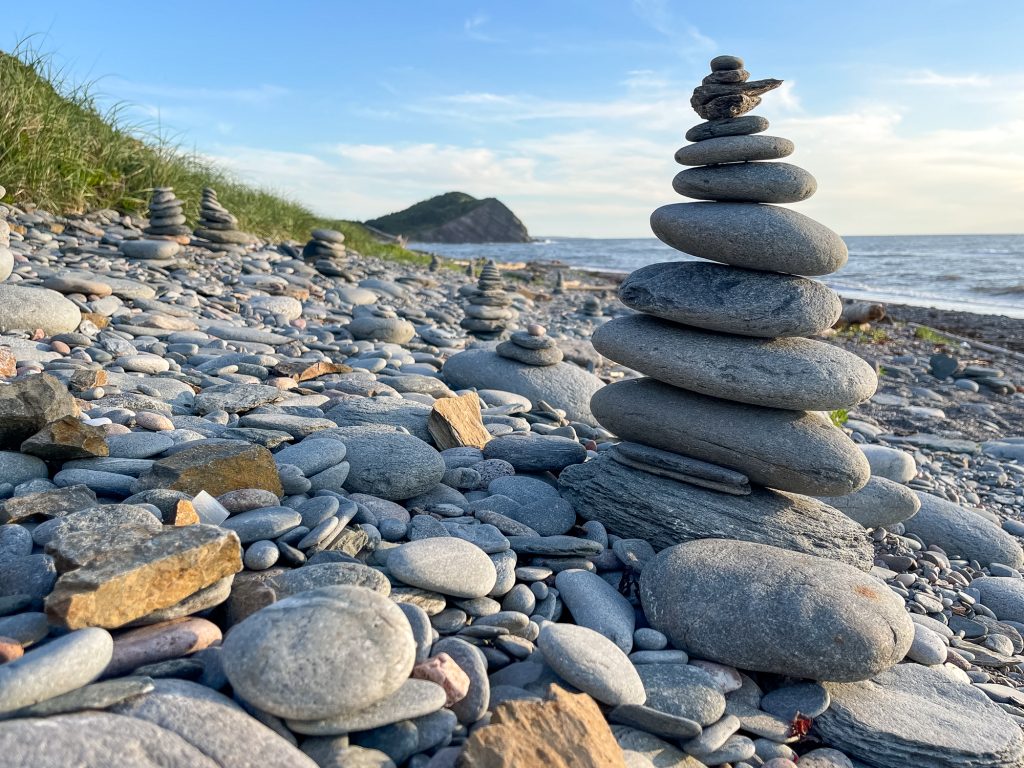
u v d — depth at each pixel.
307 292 9.45
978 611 3.98
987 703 2.82
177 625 2.12
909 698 2.77
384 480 3.38
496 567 2.88
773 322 3.33
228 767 1.65
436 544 2.75
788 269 3.40
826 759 2.48
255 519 2.68
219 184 14.02
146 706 1.78
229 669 1.91
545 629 2.48
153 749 1.62
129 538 2.29
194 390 4.75
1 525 2.44
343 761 1.82
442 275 17.20
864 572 3.18
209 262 9.87
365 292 10.32
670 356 3.47
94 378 4.13
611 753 2.04
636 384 3.80
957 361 10.77
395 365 6.47
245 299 8.44
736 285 3.43
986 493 6.19
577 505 3.66
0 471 2.84
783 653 2.63
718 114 3.49
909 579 4.04
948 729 2.60
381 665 1.93
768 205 3.50
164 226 10.03
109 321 6.29
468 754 1.90
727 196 3.52
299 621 1.95
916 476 6.08
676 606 2.80
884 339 13.66
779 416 3.46
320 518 2.86
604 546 3.38
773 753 2.45
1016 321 16.86
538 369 6.08
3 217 8.22
